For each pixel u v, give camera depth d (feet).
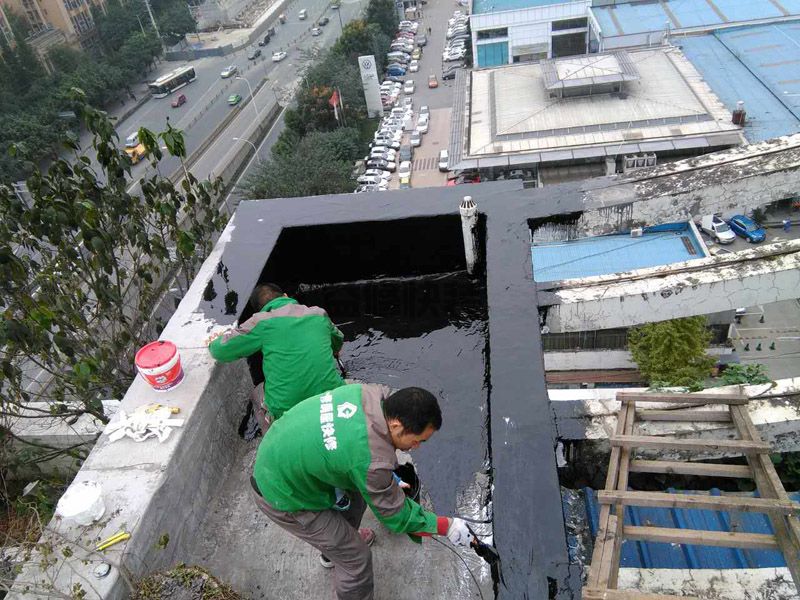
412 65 143.13
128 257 27.68
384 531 8.59
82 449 20.18
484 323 11.93
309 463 6.27
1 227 17.03
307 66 128.26
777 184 11.40
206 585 6.92
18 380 17.87
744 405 10.34
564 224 11.62
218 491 9.38
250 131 117.08
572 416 11.19
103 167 17.84
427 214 12.13
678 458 10.75
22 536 10.03
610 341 45.39
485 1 123.03
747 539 8.36
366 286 13.15
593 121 82.07
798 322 57.62
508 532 6.50
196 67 161.99
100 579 6.72
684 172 11.85
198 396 8.89
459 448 9.40
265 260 11.62
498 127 84.94
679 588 9.32
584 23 112.16
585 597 7.65
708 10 106.11
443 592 7.77
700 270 10.93
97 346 18.06
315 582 8.07
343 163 92.32
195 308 10.68
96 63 142.31
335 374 8.59
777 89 82.74
